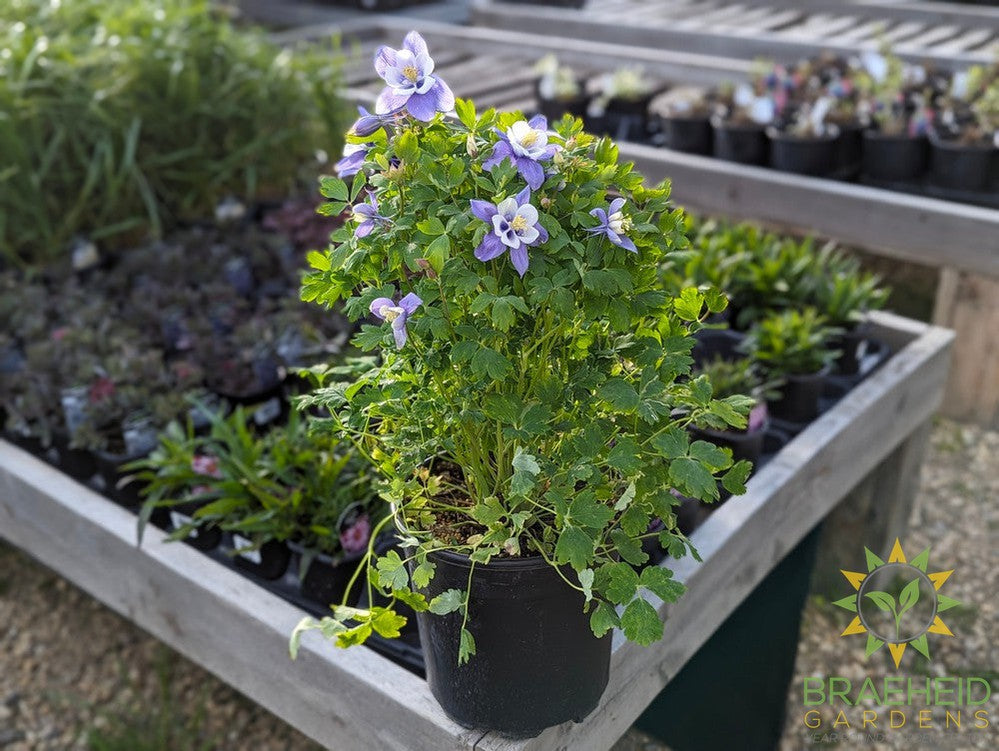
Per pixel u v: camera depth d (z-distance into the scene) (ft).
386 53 4.09
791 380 7.97
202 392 8.09
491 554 4.33
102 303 9.52
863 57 14.66
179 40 11.93
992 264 10.80
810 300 9.06
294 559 6.95
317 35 17.66
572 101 14.84
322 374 5.32
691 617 6.24
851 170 13.29
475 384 4.41
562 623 4.58
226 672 6.57
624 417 4.66
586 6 21.61
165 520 7.33
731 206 12.53
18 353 9.20
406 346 4.41
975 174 12.17
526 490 3.95
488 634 4.54
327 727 5.91
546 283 4.01
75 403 7.91
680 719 7.47
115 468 7.62
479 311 3.93
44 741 8.46
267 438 7.25
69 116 11.06
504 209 3.90
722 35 17.28
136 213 11.78
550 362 4.67
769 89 14.39
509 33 19.21
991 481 11.06
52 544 7.72
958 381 11.73
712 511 7.10
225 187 12.52
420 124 4.28
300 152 12.77
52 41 11.76
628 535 4.43
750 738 8.14
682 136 13.32
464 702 4.84
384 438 4.84
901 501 9.32
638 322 4.73
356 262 4.22
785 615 7.99
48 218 11.34
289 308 8.97
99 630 9.70
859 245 11.70
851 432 7.73
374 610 4.46
